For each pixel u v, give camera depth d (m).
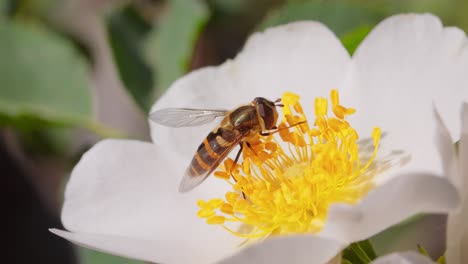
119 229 0.16
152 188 0.16
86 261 0.17
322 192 0.15
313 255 0.14
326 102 0.16
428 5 0.19
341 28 0.18
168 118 0.16
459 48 0.15
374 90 0.16
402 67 0.16
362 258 0.15
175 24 0.18
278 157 0.16
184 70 0.18
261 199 0.16
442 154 0.14
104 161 0.16
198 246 0.16
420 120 0.15
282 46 0.16
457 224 0.14
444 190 0.14
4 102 0.19
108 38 0.18
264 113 0.16
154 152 0.16
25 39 0.19
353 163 0.16
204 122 0.16
